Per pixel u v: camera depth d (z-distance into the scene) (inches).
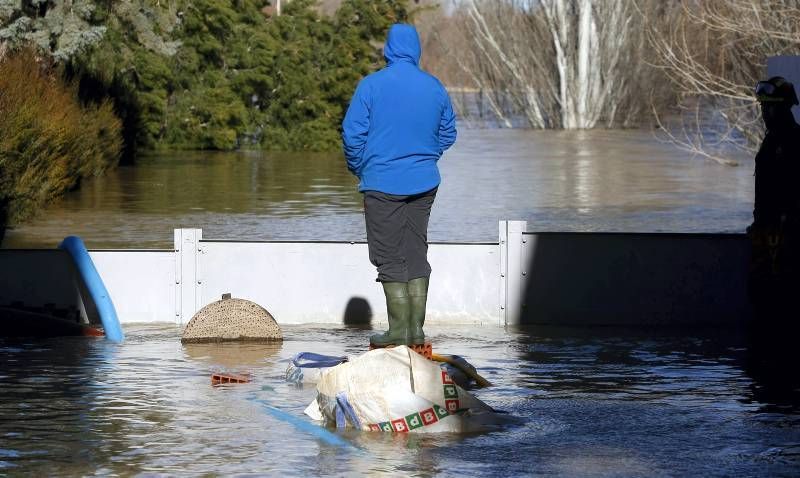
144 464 507.8
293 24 3353.8
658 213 1718.8
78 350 779.4
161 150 3095.5
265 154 3043.8
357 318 892.6
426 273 694.5
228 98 3134.8
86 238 1368.1
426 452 530.0
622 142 3624.5
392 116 679.1
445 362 679.7
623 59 4478.3
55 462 510.0
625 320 890.7
